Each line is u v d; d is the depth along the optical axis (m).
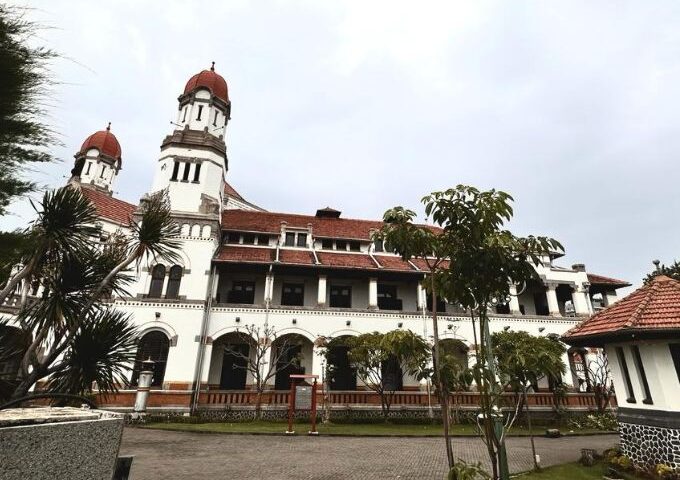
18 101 3.32
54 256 5.64
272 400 20.86
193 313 22.19
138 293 21.91
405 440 15.50
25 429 2.41
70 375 5.33
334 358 23.44
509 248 5.81
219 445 13.37
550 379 23.20
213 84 29.77
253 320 23.36
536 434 18.00
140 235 6.81
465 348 24.80
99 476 2.92
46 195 5.46
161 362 21.45
